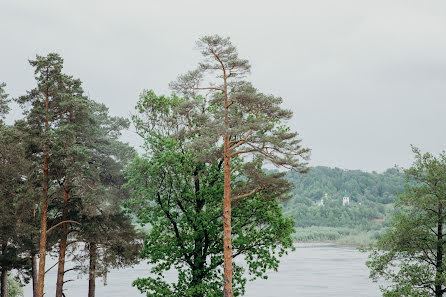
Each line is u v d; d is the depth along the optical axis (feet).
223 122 78.79
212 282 97.19
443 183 97.50
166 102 103.55
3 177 97.96
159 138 101.60
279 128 91.91
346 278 289.94
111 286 238.07
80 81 99.09
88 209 93.81
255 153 83.82
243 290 99.71
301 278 290.97
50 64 94.27
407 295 92.17
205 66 83.66
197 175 97.45
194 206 100.48
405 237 95.71
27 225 96.32
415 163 100.27
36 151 89.81
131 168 98.27
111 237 98.37
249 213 101.30
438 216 95.40
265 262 98.43
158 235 100.32
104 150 105.40
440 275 90.22
